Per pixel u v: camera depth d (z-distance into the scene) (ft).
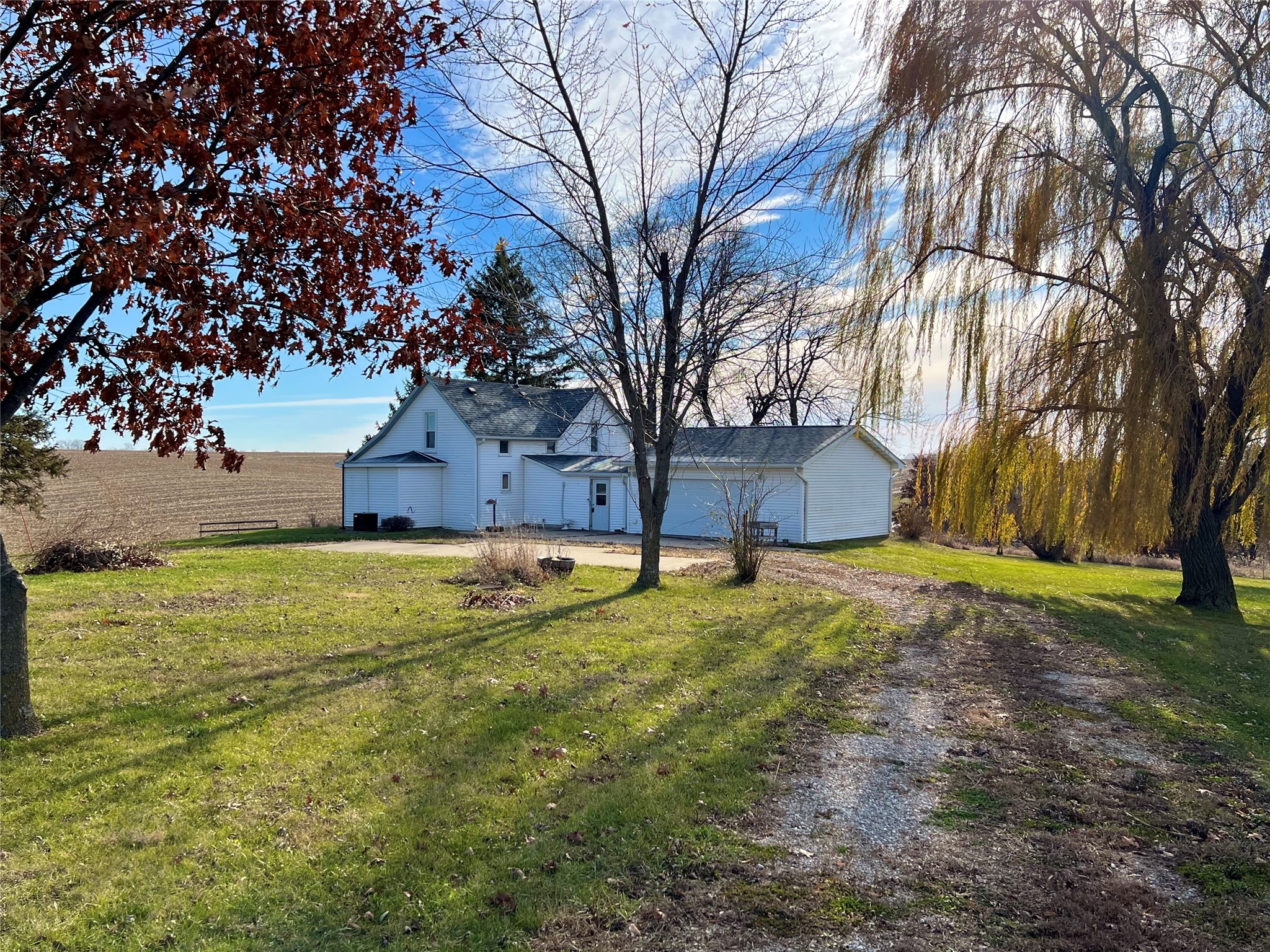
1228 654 31.32
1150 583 60.23
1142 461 38.58
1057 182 39.96
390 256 18.93
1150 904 11.71
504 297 38.78
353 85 16.42
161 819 13.82
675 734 18.97
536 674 24.22
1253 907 11.68
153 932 10.48
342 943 10.40
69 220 13.17
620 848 13.21
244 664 24.88
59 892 11.38
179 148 12.97
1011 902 11.73
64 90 11.47
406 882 11.96
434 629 30.94
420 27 17.92
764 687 23.58
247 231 16.57
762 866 12.74
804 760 17.78
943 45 40.83
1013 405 42.65
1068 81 41.06
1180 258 39.04
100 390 17.40
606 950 10.41
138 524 63.00
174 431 17.90
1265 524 40.45
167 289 15.79
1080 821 14.79
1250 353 37.86
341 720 19.48
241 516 118.01
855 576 54.95
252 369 17.44
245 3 13.80
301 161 16.56
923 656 29.66
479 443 99.81
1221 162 39.70
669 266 44.11
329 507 131.03
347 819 14.03
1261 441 40.29
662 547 72.18
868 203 43.32
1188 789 16.48
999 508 45.42
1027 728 20.67
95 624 30.60
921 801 15.58
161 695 21.15
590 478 99.19
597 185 41.39
